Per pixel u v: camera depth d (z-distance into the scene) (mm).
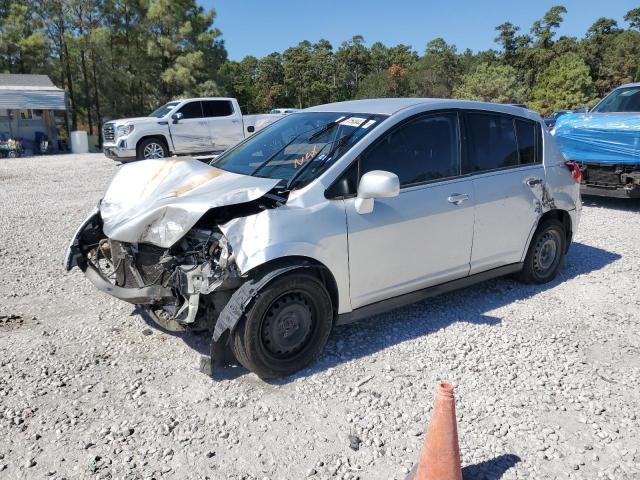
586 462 2908
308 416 3301
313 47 103625
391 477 2789
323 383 3664
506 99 57125
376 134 4059
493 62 79312
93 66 38375
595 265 6273
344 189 3850
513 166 5000
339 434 3137
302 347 3773
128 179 4297
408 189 4168
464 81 63062
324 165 3904
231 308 3439
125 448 2996
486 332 4461
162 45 37969
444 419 2541
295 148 4277
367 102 4723
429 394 3549
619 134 8531
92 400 3457
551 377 3777
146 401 3451
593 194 9242
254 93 90625
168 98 39938
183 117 16719
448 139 4512
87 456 2930
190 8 39562
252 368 3559
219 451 2982
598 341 4344
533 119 5277
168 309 3766
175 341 4281
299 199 3680
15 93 28109
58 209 9953
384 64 105562
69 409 3359
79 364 3912
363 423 3234
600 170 8992
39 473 2799
